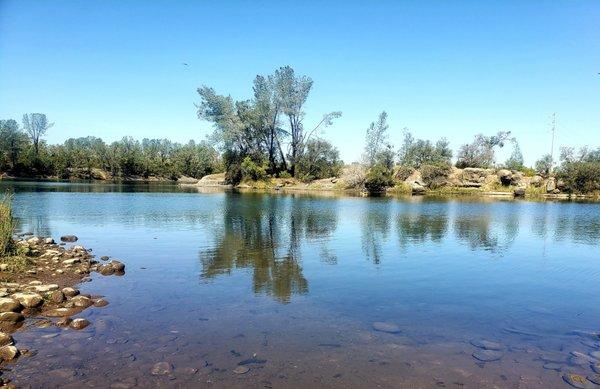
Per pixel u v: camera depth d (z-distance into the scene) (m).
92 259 13.86
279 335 7.85
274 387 5.93
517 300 10.56
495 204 45.81
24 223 22.92
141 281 11.52
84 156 132.38
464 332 8.27
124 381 5.98
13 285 10.09
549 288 11.77
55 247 15.64
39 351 6.90
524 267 14.43
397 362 6.84
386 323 8.65
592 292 11.41
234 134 80.00
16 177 115.19
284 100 80.00
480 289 11.52
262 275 12.48
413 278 12.54
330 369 6.53
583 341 7.92
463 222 27.36
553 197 64.19
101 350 7.00
